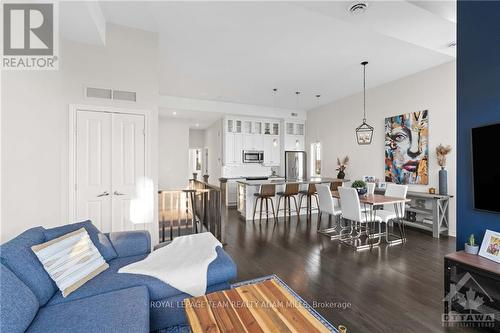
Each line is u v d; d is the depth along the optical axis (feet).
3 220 6.09
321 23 9.96
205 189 14.75
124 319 4.44
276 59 13.39
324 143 23.48
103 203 10.37
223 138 24.11
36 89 7.82
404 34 9.00
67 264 5.71
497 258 6.23
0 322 3.66
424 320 6.47
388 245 12.26
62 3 7.50
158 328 5.94
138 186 10.82
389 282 8.46
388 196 13.96
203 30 10.55
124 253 7.59
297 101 22.34
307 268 9.59
